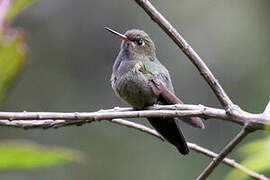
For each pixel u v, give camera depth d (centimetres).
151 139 1334
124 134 1355
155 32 1373
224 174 1088
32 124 394
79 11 1430
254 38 1338
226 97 343
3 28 149
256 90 1305
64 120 371
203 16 1359
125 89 582
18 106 1368
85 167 1298
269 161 154
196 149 457
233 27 1346
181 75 1341
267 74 1307
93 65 1419
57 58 1421
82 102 1398
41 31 1419
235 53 1332
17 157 134
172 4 1369
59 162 138
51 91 1401
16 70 146
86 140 1354
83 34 1430
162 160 1299
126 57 616
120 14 1418
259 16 1349
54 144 1323
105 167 1325
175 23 1359
